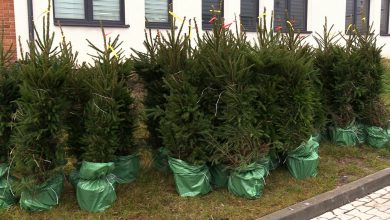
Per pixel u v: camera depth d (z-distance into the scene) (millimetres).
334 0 15414
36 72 4113
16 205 4492
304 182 5430
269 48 5242
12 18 8547
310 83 5582
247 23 13500
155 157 5547
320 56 6859
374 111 6910
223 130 4875
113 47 4789
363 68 6715
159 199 4777
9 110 4332
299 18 14984
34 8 8820
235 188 4918
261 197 4938
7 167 4410
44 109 4113
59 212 4391
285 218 4523
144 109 5043
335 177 5660
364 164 6289
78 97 4645
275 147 5148
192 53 5059
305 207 4746
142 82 5324
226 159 4887
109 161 4480
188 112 4648
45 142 4195
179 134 4668
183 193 4863
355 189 5367
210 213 4516
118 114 4512
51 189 4406
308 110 5352
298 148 5410
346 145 6895
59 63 4258
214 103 4957
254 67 5113
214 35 5176
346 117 6883
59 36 9328
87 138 4438
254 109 5016
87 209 4438
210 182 5156
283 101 5242
